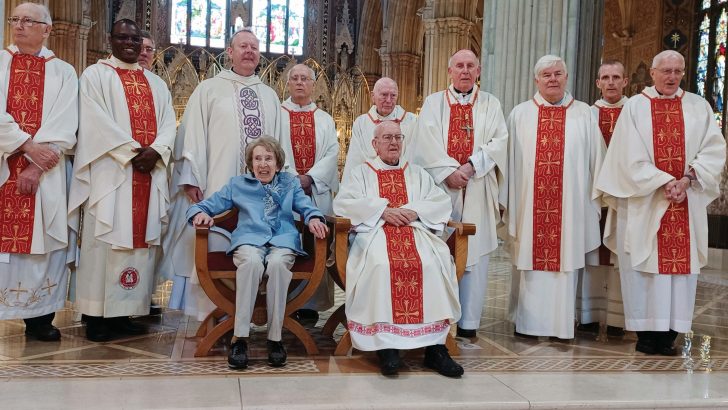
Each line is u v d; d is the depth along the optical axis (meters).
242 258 4.35
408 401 3.69
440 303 4.48
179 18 29.02
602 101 6.06
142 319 5.71
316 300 5.85
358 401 3.66
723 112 16.02
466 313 5.40
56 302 4.86
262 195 4.71
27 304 4.66
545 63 5.57
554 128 5.50
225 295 4.64
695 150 5.09
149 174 4.91
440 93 5.70
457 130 5.50
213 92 5.22
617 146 5.22
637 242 5.06
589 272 5.84
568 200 5.34
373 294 4.42
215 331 4.53
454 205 5.38
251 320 4.66
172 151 5.18
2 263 4.58
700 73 17.19
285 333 5.42
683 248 5.04
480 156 5.29
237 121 5.18
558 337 5.32
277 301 4.37
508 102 10.33
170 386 3.82
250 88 5.33
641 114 5.15
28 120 4.66
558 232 5.35
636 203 5.12
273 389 3.84
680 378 4.34
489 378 4.22
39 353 4.46
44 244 4.68
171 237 5.25
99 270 4.81
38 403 3.44
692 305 5.11
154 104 5.05
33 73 4.73
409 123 6.19
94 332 4.87
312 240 4.94
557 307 5.33
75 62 20.80
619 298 5.68
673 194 4.94
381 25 28.64
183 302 5.16
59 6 20.34
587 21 10.17
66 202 4.84
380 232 4.70
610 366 4.61
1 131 4.51
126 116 4.90
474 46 27.88
